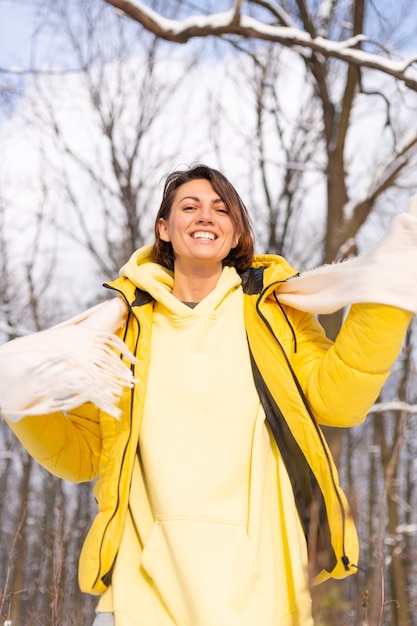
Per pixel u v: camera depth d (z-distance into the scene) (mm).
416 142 11680
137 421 2680
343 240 12055
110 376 2539
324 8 12688
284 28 9086
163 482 2627
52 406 2492
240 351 2771
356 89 12305
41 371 2494
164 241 3045
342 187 12312
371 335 2535
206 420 2668
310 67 12586
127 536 2709
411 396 14766
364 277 2547
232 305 2846
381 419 16453
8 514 21312
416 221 2525
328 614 2588
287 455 2709
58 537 4215
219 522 2590
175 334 2797
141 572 2670
